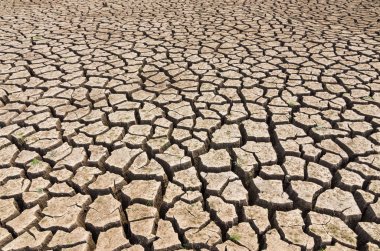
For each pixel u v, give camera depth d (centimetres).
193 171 252
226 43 500
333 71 398
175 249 197
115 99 348
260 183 238
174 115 316
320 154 263
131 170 251
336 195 225
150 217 215
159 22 624
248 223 212
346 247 192
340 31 545
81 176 246
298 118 307
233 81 378
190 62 436
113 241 200
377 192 224
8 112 326
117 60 447
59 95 356
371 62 421
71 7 763
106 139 283
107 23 626
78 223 212
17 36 556
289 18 630
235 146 277
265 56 447
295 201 224
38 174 249
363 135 284
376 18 617
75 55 467
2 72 415
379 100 333
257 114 315
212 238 200
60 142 281
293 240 196
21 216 215
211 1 790
